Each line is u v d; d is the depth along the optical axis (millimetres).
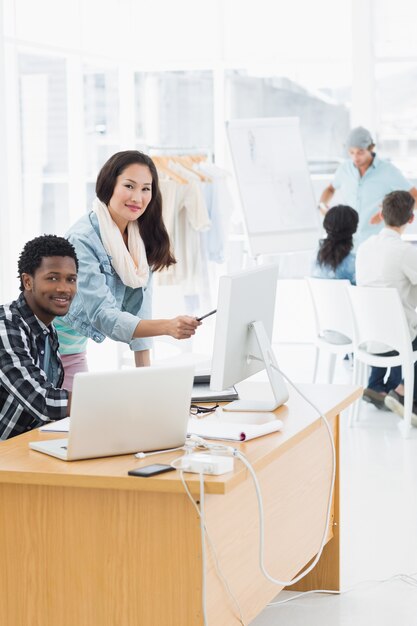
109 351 8656
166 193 7773
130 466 2383
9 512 2479
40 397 2803
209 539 2408
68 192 7820
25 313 2982
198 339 8914
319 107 8852
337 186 8320
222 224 8109
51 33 7594
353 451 5523
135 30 8953
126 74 8883
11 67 7082
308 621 3297
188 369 2494
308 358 8570
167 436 2521
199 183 7848
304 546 3242
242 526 2650
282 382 3084
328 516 3322
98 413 2396
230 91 8953
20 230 7168
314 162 8891
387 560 3842
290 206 7379
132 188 3629
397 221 6035
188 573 2367
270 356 3043
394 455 5414
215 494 2391
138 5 8898
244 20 8859
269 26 8836
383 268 5980
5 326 2867
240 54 8891
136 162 3635
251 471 2354
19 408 2930
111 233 3660
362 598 3486
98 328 3572
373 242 6090
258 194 7277
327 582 3553
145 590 2406
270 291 3119
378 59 8586
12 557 2488
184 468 2312
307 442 3236
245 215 7203
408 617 3311
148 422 2477
